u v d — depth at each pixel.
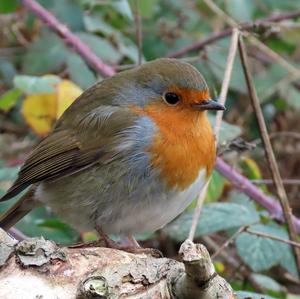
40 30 12.79
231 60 9.50
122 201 8.02
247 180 10.03
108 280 5.73
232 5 12.90
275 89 12.62
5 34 12.90
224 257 10.50
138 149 7.88
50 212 10.09
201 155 7.89
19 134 12.10
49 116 10.06
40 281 5.73
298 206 12.59
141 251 7.71
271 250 9.05
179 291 5.73
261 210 10.46
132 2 11.54
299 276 8.86
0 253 5.83
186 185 7.87
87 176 8.23
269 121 13.12
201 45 11.98
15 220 9.04
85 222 8.32
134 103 8.19
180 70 8.05
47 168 8.48
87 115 8.45
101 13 12.52
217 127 9.06
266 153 9.29
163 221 8.15
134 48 12.29
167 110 7.98
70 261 5.87
